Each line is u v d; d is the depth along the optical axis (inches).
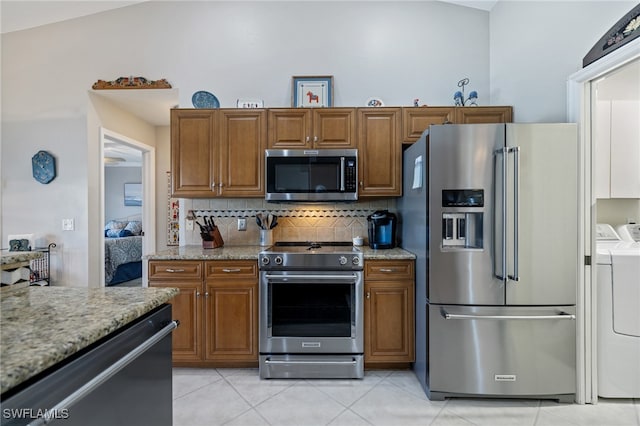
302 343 86.4
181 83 114.0
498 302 74.4
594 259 74.3
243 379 85.6
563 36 80.3
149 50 114.3
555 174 73.6
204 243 103.9
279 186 97.4
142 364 39.1
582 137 74.2
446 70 114.2
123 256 187.5
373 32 114.4
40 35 115.7
